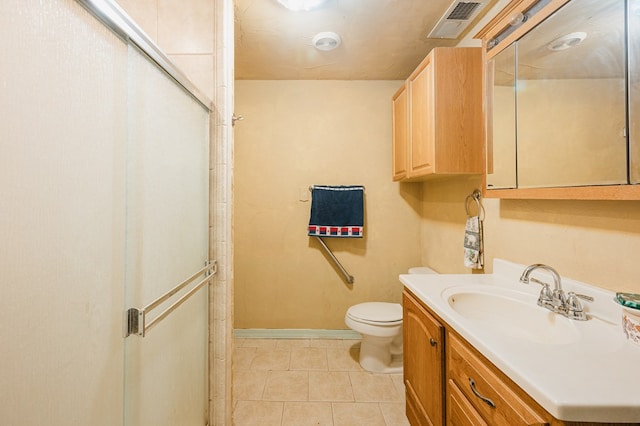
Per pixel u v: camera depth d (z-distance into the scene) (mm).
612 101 818
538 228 1168
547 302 984
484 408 774
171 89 923
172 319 958
